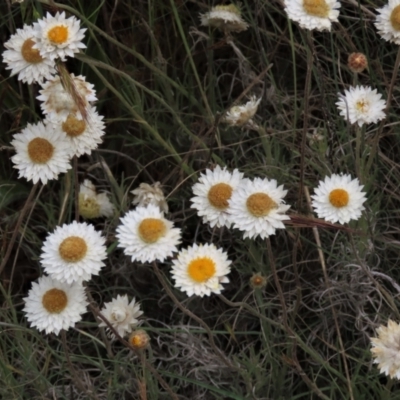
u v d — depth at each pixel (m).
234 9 0.87
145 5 0.93
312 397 0.79
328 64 0.92
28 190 0.90
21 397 0.77
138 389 0.79
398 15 0.75
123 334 0.74
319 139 0.83
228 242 0.87
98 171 0.91
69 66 0.92
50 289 0.71
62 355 0.81
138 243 0.69
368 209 0.81
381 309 0.81
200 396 0.79
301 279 0.84
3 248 0.83
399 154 0.87
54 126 0.73
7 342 0.83
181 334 0.81
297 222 0.72
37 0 0.78
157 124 0.90
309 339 0.81
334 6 0.72
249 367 0.77
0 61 0.91
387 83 0.87
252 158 0.89
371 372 0.79
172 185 0.89
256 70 0.94
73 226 0.71
